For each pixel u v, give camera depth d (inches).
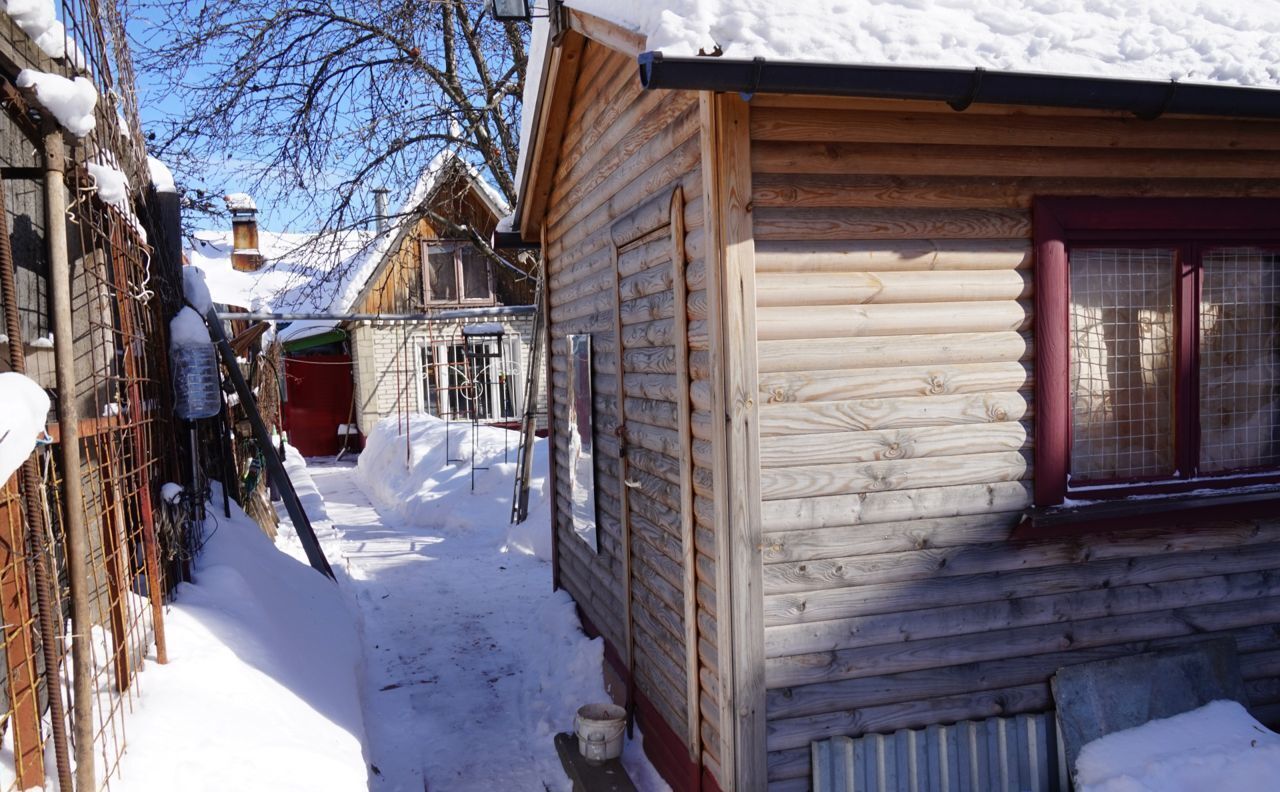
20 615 101.7
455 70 510.9
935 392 141.8
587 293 224.4
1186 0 137.6
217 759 121.8
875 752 141.8
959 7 125.0
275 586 221.1
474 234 548.4
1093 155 145.6
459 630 279.4
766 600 137.2
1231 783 139.4
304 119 483.2
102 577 140.9
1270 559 161.3
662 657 176.7
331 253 529.7
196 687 139.0
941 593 145.1
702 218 138.9
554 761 191.2
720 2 113.7
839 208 135.3
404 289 804.6
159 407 185.6
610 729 181.2
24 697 100.5
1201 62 126.0
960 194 140.3
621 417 194.2
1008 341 144.4
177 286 235.3
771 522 136.3
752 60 108.0
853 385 137.9
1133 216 146.6
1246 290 156.7
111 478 129.5
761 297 133.0
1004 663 148.9
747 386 131.7
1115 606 153.5
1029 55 120.1
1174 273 152.4
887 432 140.3
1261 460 158.7
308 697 162.7
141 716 126.1
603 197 201.3
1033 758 148.7
